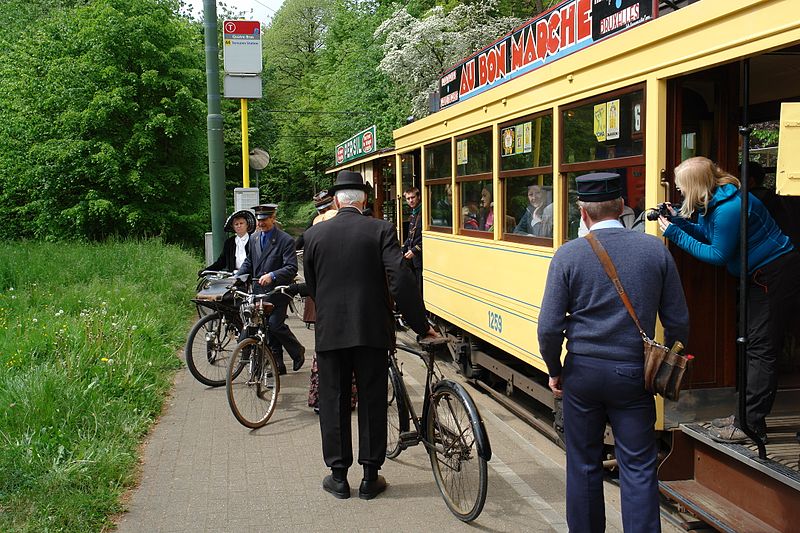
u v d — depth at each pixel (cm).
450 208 823
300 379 782
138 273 1273
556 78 538
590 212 350
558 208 539
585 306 339
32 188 2091
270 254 740
